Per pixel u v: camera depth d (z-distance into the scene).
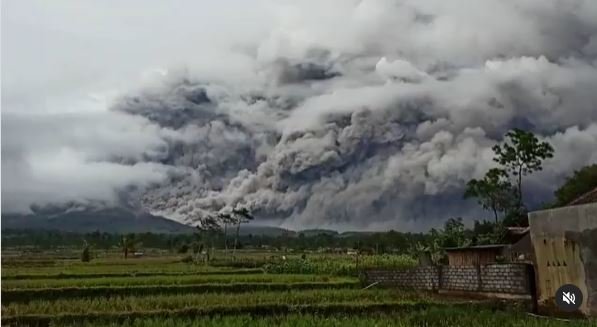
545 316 18.30
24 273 37.50
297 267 44.09
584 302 17.45
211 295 24.95
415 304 20.94
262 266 50.38
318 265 44.53
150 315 18.69
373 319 17.44
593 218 17.30
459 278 24.97
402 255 55.06
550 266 18.81
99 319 18.20
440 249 44.19
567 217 18.23
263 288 28.59
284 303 21.39
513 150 47.75
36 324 18.06
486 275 23.16
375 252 69.19
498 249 31.92
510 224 45.16
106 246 103.00
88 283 29.81
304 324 16.20
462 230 46.16
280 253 82.12
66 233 114.69
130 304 21.36
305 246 93.44
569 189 40.78
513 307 19.92
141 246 96.38
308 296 23.95
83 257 62.28
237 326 16.03
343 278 35.12
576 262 17.81
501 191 47.06
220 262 57.81
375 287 28.92
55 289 25.59
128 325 16.95
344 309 20.31
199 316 18.48
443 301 21.92
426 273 27.27
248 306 20.06
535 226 19.56
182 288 27.48
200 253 78.38
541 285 19.17
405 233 72.56
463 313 17.91
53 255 77.00
